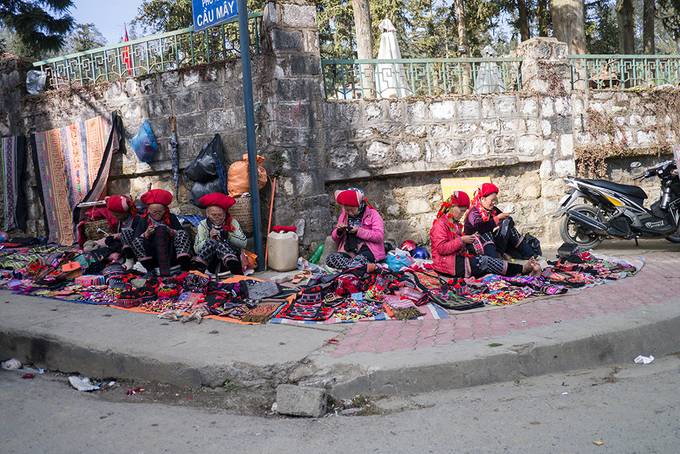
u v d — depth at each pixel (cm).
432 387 412
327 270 713
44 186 1006
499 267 658
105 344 480
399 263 699
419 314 543
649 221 847
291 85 841
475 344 444
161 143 913
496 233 716
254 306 584
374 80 923
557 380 419
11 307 613
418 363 412
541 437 328
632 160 1047
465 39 2150
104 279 696
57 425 378
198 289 630
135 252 695
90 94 956
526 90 959
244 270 745
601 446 313
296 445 339
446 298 588
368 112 888
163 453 334
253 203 791
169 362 447
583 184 863
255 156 788
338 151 877
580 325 473
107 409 406
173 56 910
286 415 389
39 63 1020
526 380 423
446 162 924
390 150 899
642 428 330
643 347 461
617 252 855
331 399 407
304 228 852
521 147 952
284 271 784
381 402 399
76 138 966
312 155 856
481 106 935
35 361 512
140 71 929
